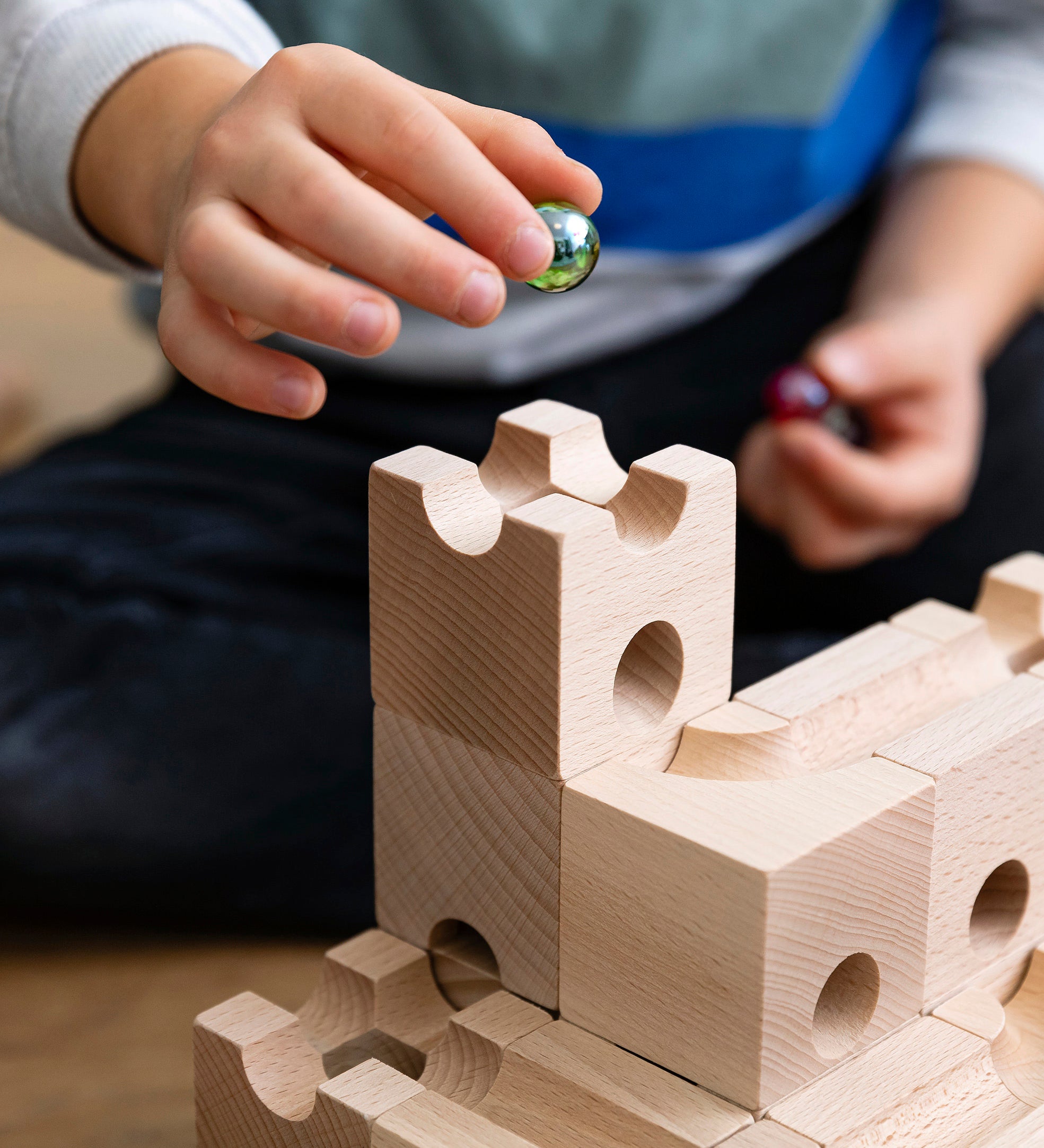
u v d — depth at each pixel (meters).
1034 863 0.69
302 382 0.67
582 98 1.08
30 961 0.93
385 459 0.67
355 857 0.94
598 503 0.67
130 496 1.09
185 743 0.93
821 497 1.01
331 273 0.65
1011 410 1.19
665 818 0.64
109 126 0.77
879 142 1.25
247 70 0.77
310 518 1.06
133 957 0.93
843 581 1.15
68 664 0.96
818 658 0.70
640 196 1.12
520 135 0.68
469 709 0.66
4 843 0.91
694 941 0.64
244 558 1.02
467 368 1.09
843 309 1.18
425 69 1.07
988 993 0.68
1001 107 1.21
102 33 0.77
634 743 0.67
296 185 0.65
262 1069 0.67
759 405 1.11
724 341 1.16
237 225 0.66
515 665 0.65
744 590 1.15
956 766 0.66
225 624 0.99
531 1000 0.67
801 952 0.64
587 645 0.65
